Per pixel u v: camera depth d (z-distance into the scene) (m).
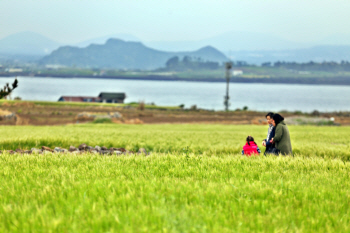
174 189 18.81
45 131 82.94
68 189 18.89
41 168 25.89
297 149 49.19
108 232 12.40
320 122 165.88
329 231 13.37
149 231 12.80
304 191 19.17
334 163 29.03
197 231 13.09
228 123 180.75
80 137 62.31
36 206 15.62
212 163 28.66
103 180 20.97
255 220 14.57
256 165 28.03
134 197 17.31
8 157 31.91
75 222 13.58
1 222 14.04
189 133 84.94
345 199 18.06
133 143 55.47
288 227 14.16
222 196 17.84
